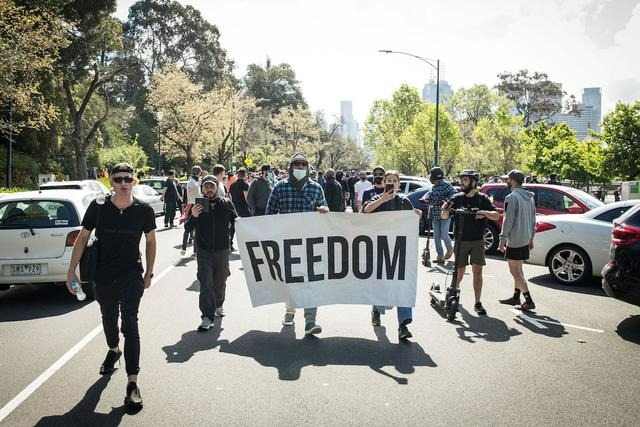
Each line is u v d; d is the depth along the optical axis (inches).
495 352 249.0
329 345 256.8
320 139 3983.8
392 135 2878.9
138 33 3198.8
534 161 1988.2
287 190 292.0
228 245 295.3
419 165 2581.2
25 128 1488.7
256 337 269.7
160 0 3223.4
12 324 296.4
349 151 4261.8
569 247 419.2
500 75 3459.6
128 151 2276.1
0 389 202.7
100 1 1536.7
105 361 218.7
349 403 189.2
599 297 376.8
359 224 279.4
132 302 198.5
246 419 176.1
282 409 183.8
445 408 185.8
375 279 279.7
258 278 286.5
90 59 1624.0
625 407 188.9
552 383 211.0
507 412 183.3
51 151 1633.9
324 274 282.0
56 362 232.7
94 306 339.0
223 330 283.3
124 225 201.0
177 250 595.2
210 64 3287.4
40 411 183.0
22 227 345.7
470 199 316.5
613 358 243.3
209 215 288.4
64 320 304.3
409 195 780.6
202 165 2984.7
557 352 250.8
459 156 2340.1
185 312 321.1
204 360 234.1
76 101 1961.1
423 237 737.0
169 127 2162.9
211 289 287.0
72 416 178.9
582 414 182.7
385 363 231.8
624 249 304.7
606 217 416.8
